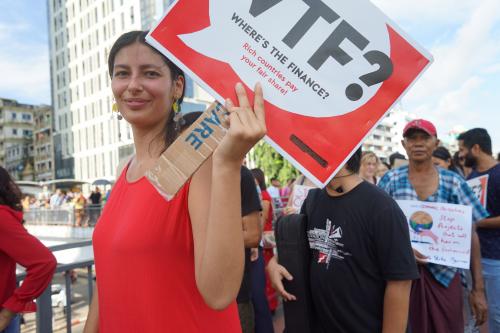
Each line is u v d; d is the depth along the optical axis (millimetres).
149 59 1142
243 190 2512
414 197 2625
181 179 970
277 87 1069
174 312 1047
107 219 1191
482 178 3479
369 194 1661
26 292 1883
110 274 1107
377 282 1643
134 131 1257
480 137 3686
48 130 71562
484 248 3447
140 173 1197
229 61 1064
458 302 2363
